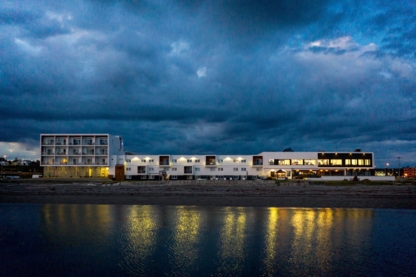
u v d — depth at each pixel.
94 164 89.50
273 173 86.38
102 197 46.88
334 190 52.66
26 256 19.19
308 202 41.53
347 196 47.09
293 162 86.94
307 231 25.25
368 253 19.72
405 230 25.64
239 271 16.92
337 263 18.03
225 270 17.03
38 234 24.27
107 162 89.75
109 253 19.72
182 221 29.19
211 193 50.44
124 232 24.92
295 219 30.16
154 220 29.67
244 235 23.98
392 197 46.00
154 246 21.17
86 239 22.84
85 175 90.81
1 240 22.61
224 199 44.69
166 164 87.88
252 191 52.16
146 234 24.30
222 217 31.19
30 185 61.75
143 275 16.42
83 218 30.69
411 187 56.47
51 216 31.84
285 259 18.66
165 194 49.94
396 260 18.50
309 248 20.70
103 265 17.72
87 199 44.94
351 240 22.61
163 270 17.05
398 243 21.89
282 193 49.97
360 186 58.47
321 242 22.09
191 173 86.81
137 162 89.25
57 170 90.94
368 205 39.16
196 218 30.67
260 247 20.95
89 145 89.94
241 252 19.92
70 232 24.95
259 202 41.69
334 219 30.20
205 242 22.12
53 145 90.69
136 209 36.44
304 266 17.58
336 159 87.56
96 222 28.75
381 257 19.00
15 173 105.50
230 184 63.66
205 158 87.75
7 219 30.20
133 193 50.66
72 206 38.91
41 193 51.03
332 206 38.47
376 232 24.95
